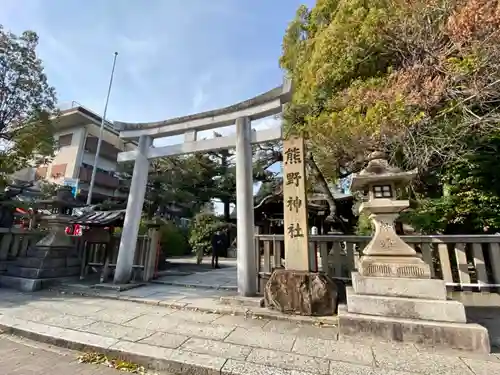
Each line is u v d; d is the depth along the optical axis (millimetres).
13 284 6758
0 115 8422
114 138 22469
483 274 4523
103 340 3449
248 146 6383
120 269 6852
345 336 3545
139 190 7375
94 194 20359
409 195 6195
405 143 5148
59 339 3531
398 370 2705
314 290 4410
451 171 5605
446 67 4676
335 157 6492
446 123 4879
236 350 3186
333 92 6141
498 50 4160
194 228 16797
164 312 4797
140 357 3055
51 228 7711
